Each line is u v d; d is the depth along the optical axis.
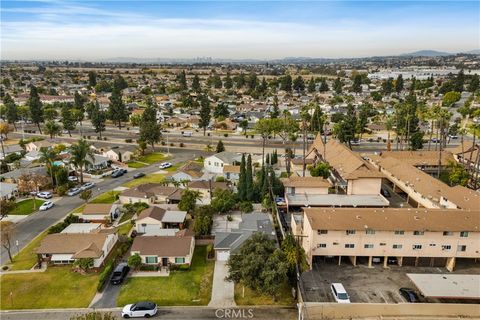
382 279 52.09
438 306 44.25
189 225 68.62
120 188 90.12
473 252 53.47
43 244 56.47
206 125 160.62
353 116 157.38
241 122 169.62
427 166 97.56
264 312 45.03
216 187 82.81
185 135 157.12
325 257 56.97
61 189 84.50
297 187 79.44
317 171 89.50
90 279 51.91
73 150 90.12
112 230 62.28
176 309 45.53
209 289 49.53
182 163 113.81
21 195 84.56
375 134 156.00
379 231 53.19
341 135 129.12
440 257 54.28
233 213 73.69
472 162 98.00
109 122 187.75
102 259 55.25
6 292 48.78
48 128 137.12
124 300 47.25
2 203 71.19
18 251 59.72
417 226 52.94
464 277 49.16
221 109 190.38
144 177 99.38
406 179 80.94
